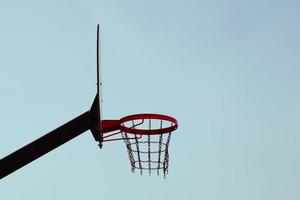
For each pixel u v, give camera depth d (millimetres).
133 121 13172
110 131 12672
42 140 10820
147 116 13430
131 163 13383
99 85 11055
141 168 13352
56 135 10859
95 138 11742
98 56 11117
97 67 11086
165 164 13328
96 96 10969
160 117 13484
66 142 11039
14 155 10773
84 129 11023
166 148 13359
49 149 10922
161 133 13398
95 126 11055
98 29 11227
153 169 13352
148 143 13352
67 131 10906
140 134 13305
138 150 13305
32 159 10906
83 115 10984
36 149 10812
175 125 13484
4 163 10734
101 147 12125
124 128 12766
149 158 13375
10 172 10914
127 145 13219
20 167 10945
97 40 11164
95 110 10938
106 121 12648
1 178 10992
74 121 10922
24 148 10797
